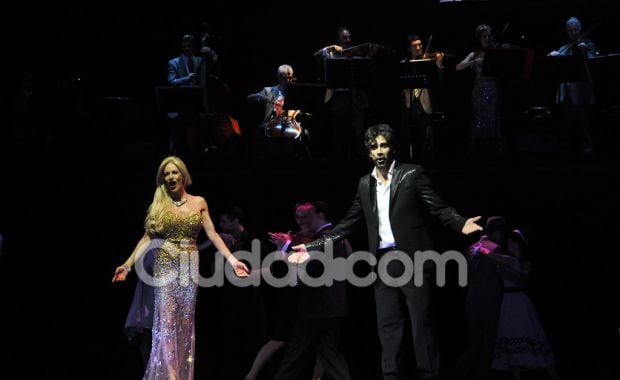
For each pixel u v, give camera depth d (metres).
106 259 9.57
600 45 13.65
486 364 7.75
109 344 9.43
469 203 9.63
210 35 11.75
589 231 9.51
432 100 10.82
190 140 10.80
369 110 13.24
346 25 13.94
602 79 10.13
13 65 13.25
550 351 7.98
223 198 9.73
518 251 8.07
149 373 6.73
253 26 13.95
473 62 10.73
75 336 9.43
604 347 9.41
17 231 9.48
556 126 11.78
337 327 7.45
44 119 11.39
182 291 6.81
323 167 10.02
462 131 13.41
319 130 12.77
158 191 6.94
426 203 6.37
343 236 6.75
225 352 8.15
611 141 11.73
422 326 6.33
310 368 9.18
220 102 11.28
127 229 9.60
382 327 6.45
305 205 7.75
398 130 13.62
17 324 9.36
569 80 10.18
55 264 9.52
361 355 9.53
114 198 9.62
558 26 13.68
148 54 13.94
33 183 9.55
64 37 13.66
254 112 13.86
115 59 13.89
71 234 9.57
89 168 9.86
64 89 11.71
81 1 13.62
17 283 9.43
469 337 7.87
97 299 9.52
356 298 9.65
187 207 6.91
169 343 6.72
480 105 10.59
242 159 10.66
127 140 12.45
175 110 10.34
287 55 14.03
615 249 9.45
